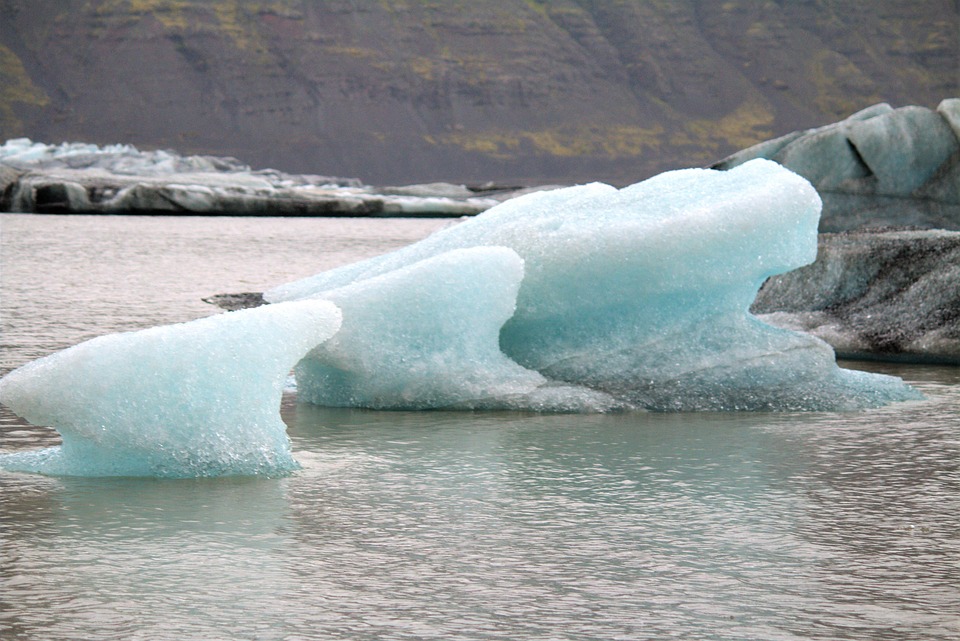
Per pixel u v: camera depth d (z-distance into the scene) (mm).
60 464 10195
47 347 18812
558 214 14430
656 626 6617
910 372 16734
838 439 11852
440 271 12984
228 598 7047
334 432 12055
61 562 7703
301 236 73312
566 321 13836
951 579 7438
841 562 7773
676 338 13867
